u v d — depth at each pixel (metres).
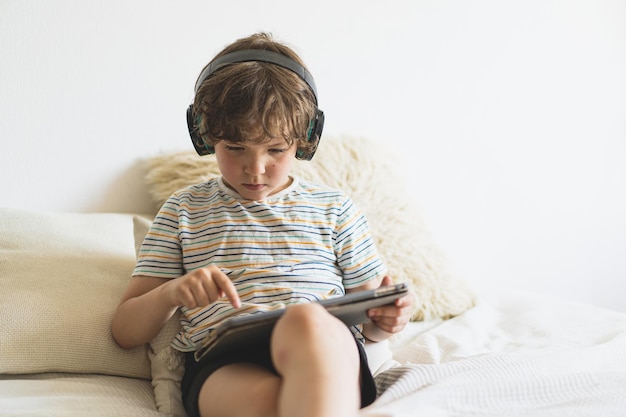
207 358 0.97
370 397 0.97
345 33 1.87
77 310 1.14
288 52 1.15
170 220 1.17
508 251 2.20
